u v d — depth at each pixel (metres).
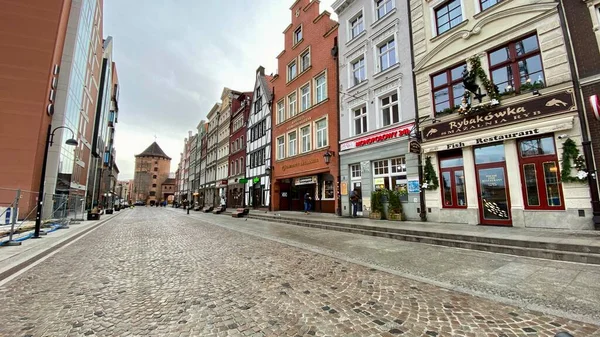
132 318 3.38
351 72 17.05
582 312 3.29
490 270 5.18
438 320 3.21
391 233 9.28
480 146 10.30
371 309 3.56
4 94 18.28
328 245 8.12
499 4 10.09
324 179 19.14
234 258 6.65
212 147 46.66
